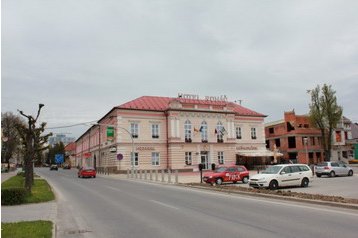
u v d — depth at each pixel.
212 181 29.36
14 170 84.81
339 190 21.61
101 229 10.19
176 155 55.31
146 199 18.08
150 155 54.88
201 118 58.19
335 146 71.12
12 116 75.06
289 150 69.81
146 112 55.34
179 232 9.39
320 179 33.44
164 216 12.21
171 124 55.66
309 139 69.56
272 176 23.33
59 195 21.17
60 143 130.38
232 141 60.25
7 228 9.52
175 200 17.38
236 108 66.50
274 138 73.44
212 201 16.62
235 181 30.41
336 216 11.60
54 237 9.00
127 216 12.46
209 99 62.22
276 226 9.96
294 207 13.94
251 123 64.31
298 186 24.73
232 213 12.59
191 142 56.56
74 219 12.23
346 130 75.00
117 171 52.41
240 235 8.84
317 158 69.88
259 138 64.75
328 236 8.60
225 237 8.66
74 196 20.45
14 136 73.31
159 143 55.69
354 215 11.77
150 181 34.97
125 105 54.66
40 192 20.89
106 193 22.11
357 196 17.80
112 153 56.16
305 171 24.81
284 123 71.12
